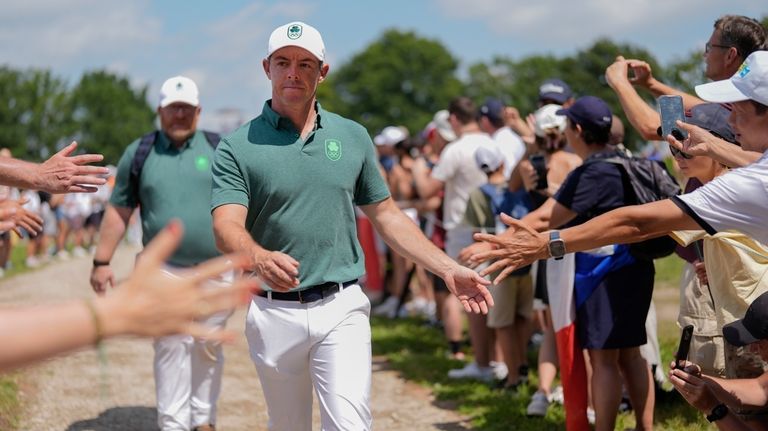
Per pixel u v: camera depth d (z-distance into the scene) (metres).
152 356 8.09
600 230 3.51
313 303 3.84
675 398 5.79
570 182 4.58
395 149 10.34
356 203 4.16
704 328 4.36
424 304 10.73
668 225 3.37
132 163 5.39
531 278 6.58
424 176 8.84
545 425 5.80
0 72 79.38
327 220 3.87
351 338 3.85
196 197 5.36
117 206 5.49
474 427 5.97
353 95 98.00
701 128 3.72
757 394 3.46
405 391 7.04
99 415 6.18
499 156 7.05
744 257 3.68
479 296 3.80
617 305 4.72
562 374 4.93
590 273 4.77
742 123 3.35
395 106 95.12
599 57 44.28
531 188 5.73
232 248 3.53
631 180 4.49
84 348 1.73
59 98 81.06
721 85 3.38
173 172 5.36
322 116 3.98
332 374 3.79
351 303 3.89
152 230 5.37
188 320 1.77
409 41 98.31
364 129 4.09
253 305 3.91
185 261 5.35
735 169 3.27
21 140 78.31
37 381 6.93
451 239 7.25
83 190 4.08
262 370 3.93
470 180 7.34
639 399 5.04
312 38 3.84
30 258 17.28
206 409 5.52
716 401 3.45
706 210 3.22
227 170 3.85
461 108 7.73
